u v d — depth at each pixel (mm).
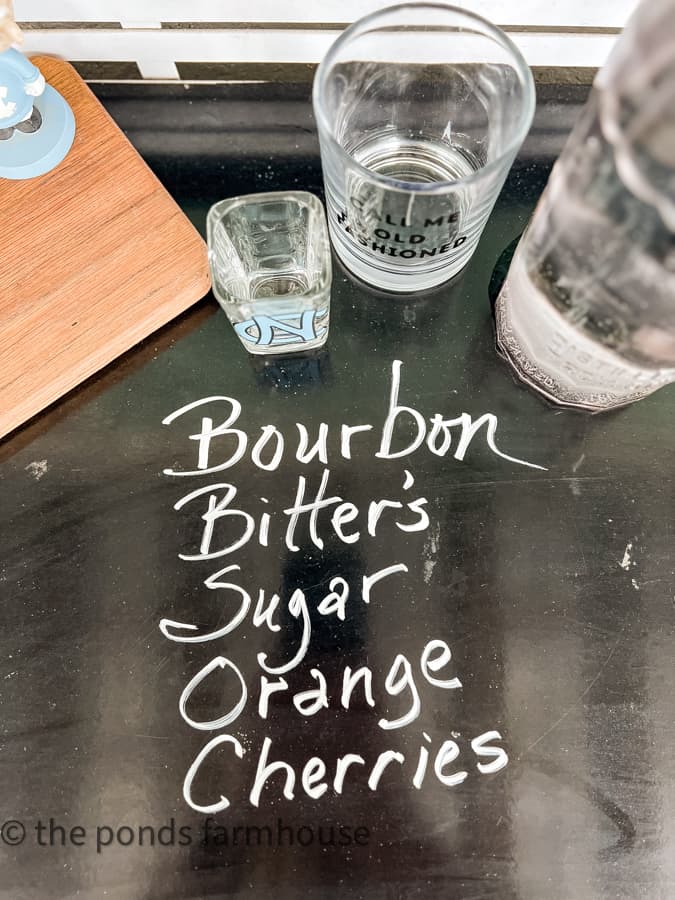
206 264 370
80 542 361
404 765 335
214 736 339
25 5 359
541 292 301
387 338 385
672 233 228
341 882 325
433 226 325
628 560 357
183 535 361
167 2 357
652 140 217
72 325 364
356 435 372
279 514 363
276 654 347
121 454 372
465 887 325
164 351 385
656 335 273
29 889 327
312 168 406
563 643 349
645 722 340
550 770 335
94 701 344
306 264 366
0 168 367
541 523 361
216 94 413
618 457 368
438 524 361
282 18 371
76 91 389
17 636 352
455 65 337
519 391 376
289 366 382
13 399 359
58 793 336
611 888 324
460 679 344
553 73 401
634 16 237
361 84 350
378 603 352
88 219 374
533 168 406
